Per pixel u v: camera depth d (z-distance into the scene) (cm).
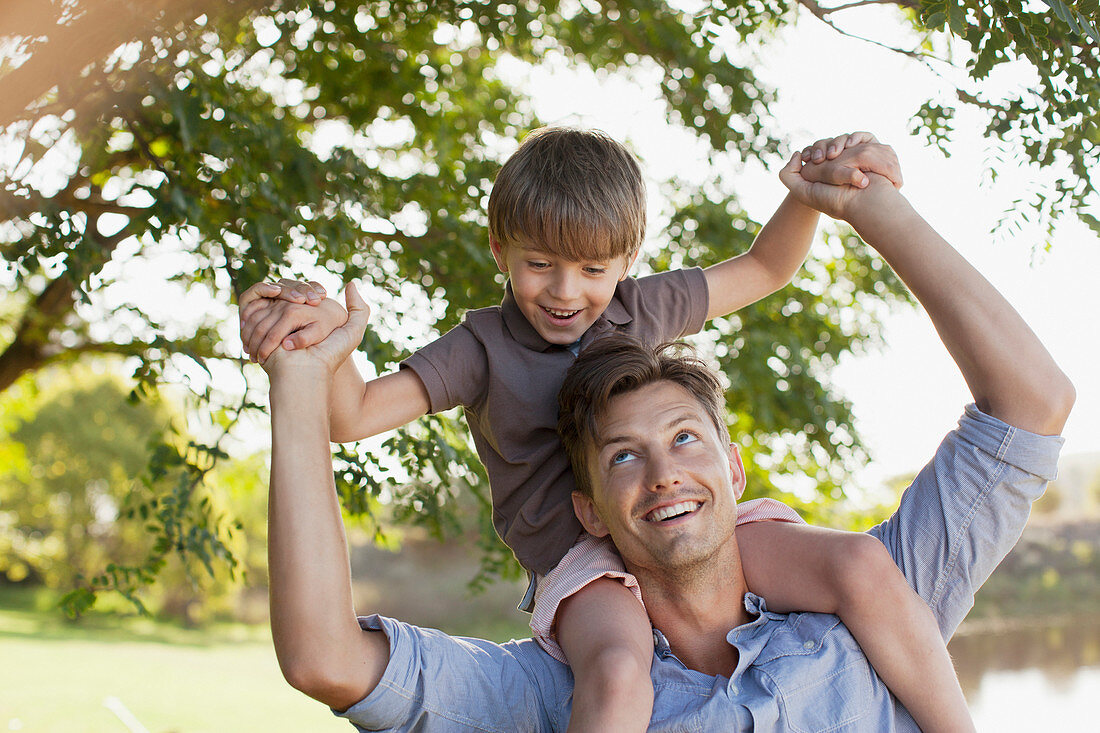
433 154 516
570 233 167
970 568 148
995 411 144
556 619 153
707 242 547
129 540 2616
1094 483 2614
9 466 1373
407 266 413
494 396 170
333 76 487
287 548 127
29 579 3428
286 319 134
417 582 2692
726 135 526
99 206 371
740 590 152
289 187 343
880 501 610
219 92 322
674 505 141
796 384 563
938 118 206
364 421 159
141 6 272
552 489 168
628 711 129
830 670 142
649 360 150
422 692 138
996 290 144
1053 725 1131
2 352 691
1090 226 192
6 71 254
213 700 1366
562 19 530
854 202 156
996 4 173
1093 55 180
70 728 1067
